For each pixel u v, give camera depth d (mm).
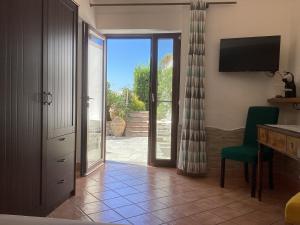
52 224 965
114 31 4348
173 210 2715
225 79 3936
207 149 3986
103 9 4227
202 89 3846
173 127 4383
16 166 2000
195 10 3816
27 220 990
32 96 2162
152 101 4434
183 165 3910
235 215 2633
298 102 3316
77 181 3562
